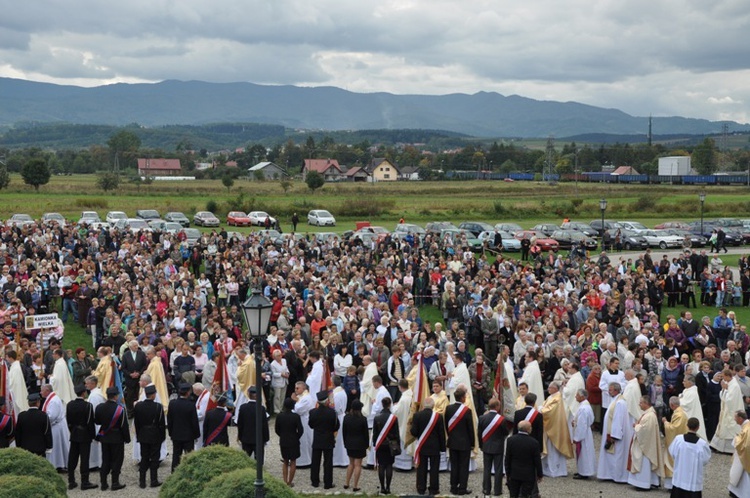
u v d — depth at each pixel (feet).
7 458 45.57
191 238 177.78
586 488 57.00
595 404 69.05
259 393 43.42
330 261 126.21
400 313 89.92
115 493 54.75
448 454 60.90
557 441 59.06
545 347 77.46
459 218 272.31
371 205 279.28
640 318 101.19
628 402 58.29
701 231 206.90
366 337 78.13
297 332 76.64
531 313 90.58
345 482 57.21
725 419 65.26
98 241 146.41
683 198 350.23
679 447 52.90
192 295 93.86
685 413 58.95
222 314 86.99
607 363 71.46
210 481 43.75
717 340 90.84
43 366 70.08
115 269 109.09
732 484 54.54
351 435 55.01
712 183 472.85
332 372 74.18
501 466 54.39
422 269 120.88
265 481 42.88
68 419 55.31
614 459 58.34
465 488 54.90
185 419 56.08
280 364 72.49
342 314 88.12
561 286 107.14
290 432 55.57
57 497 42.22
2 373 61.21
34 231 148.46
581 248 164.55
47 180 378.94
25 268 107.65
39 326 81.82
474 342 98.07
